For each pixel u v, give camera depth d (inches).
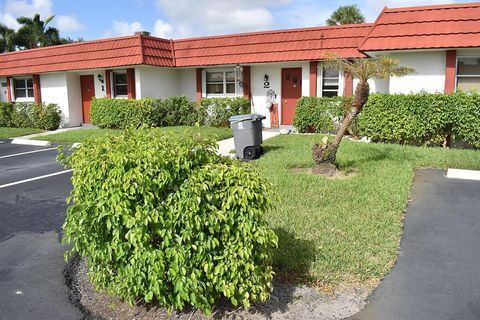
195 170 151.0
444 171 374.9
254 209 147.4
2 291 181.2
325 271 189.0
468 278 186.4
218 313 159.5
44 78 829.2
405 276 188.4
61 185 366.6
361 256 202.2
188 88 776.3
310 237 222.8
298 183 321.1
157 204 147.6
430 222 253.6
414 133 486.3
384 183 320.5
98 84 782.5
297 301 168.4
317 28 636.1
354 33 608.1
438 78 507.2
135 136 170.1
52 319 159.8
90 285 187.0
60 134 665.6
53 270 201.5
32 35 1348.4
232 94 719.7
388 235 227.9
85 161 156.3
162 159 146.6
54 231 254.5
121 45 717.9
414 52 512.4
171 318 157.2
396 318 158.1
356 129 547.2
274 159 409.4
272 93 687.7
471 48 478.6
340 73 612.1
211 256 147.8
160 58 717.9
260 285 153.6
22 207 304.0
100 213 146.5
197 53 721.0
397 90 525.3
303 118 602.5
